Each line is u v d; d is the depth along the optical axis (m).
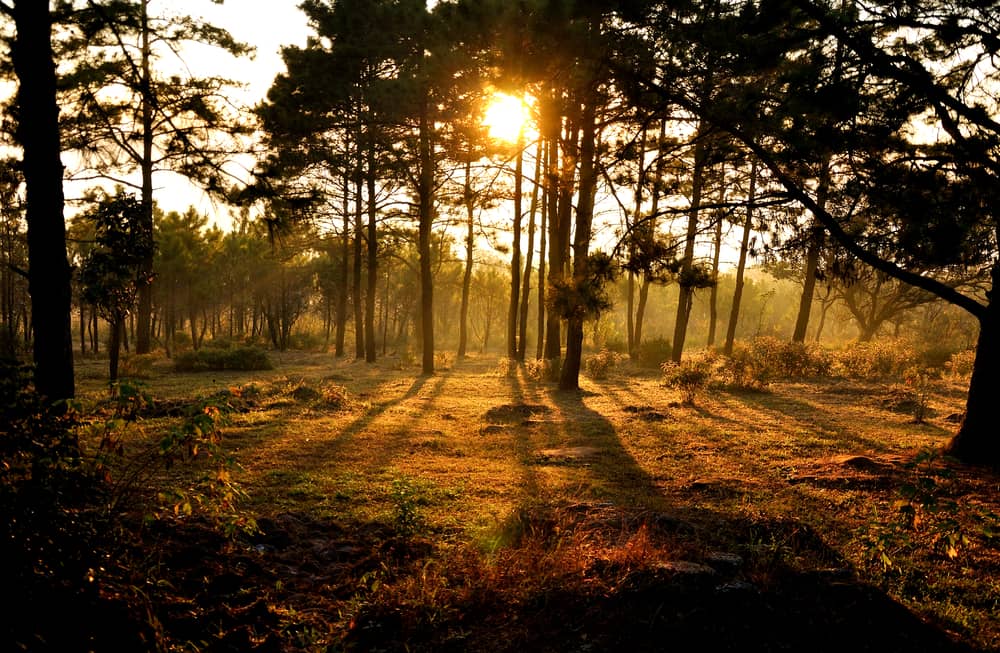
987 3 6.39
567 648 3.69
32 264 6.23
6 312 31.58
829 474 8.28
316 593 4.55
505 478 8.31
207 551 4.76
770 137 7.93
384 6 19.98
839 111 6.91
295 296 50.62
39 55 6.24
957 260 7.25
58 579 3.32
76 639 3.15
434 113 15.52
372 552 5.32
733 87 7.58
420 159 23.55
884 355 23.62
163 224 41.81
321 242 39.22
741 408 15.25
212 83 16.11
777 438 11.23
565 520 5.93
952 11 6.75
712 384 18.88
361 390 19.22
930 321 49.75
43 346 6.18
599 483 8.04
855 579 4.52
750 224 9.07
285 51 24.08
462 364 33.44
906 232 7.35
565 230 20.42
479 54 8.37
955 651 3.74
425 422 13.14
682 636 3.72
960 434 9.13
